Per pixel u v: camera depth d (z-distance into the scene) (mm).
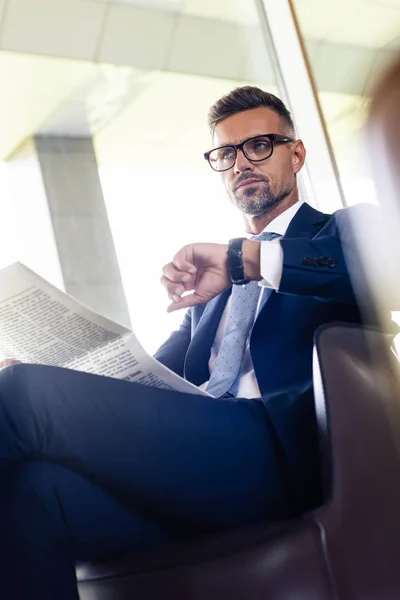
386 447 907
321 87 3508
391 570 849
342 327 986
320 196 3002
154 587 888
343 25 3480
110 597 918
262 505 965
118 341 937
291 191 1361
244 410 988
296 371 1058
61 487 844
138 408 885
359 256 978
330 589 838
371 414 922
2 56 4035
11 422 822
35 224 4496
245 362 1154
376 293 888
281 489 974
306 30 3566
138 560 917
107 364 971
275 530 882
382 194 342
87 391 860
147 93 4461
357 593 833
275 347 1087
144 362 943
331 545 853
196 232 3668
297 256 1023
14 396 825
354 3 3365
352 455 896
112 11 3930
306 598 835
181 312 1391
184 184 4340
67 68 4219
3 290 905
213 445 928
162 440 892
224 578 861
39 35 3973
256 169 1348
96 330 926
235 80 4129
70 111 4488
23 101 4359
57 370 858
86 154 4625
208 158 1414
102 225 4562
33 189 4535
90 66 4242
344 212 1072
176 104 4488
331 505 875
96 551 916
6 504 807
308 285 1021
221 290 1049
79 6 3855
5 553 784
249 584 851
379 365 974
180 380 951
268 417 993
